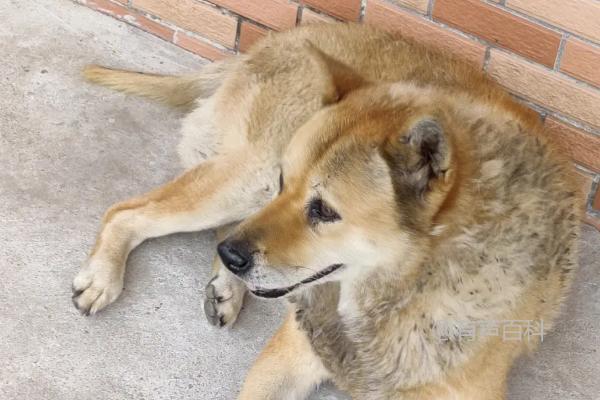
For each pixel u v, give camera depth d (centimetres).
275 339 197
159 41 248
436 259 175
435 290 176
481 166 173
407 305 179
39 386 191
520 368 202
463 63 207
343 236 175
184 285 208
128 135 228
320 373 197
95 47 243
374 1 223
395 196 169
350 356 189
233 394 196
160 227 209
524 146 178
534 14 210
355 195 171
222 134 213
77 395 191
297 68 206
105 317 201
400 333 182
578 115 215
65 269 206
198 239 216
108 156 224
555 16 208
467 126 175
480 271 175
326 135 174
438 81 197
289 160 177
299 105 204
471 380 183
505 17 212
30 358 194
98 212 215
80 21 248
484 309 177
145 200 209
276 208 177
